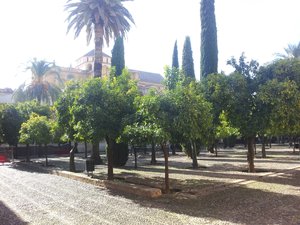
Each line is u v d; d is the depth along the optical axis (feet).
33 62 117.60
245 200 29.40
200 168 57.16
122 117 38.65
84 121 39.86
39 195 34.24
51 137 67.56
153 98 31.48
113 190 36.88
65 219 24.34
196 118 31.99
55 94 118.01
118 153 63.87
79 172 55.06
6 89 154.81
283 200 29.17
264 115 42.83
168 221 23.20
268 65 45.21
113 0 75.20
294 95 41.01
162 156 93.09
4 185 41.86
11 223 23.57
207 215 24.63
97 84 40.60
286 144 164.96
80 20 79.66
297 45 127.44
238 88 44.06
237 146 144.15
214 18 74.54
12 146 93.09
